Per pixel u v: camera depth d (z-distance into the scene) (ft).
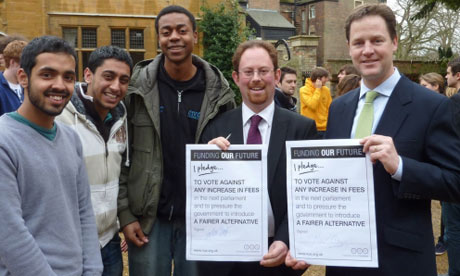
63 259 6.22
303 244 6.95
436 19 73.61
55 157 6.39
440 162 6.29
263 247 7.30
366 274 6.78
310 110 23.54
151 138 9.19
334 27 108.47
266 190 7.32
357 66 6.98
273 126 8.05
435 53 76.07
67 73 6.38
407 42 76.28
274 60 7.94
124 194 9.22
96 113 8.49
